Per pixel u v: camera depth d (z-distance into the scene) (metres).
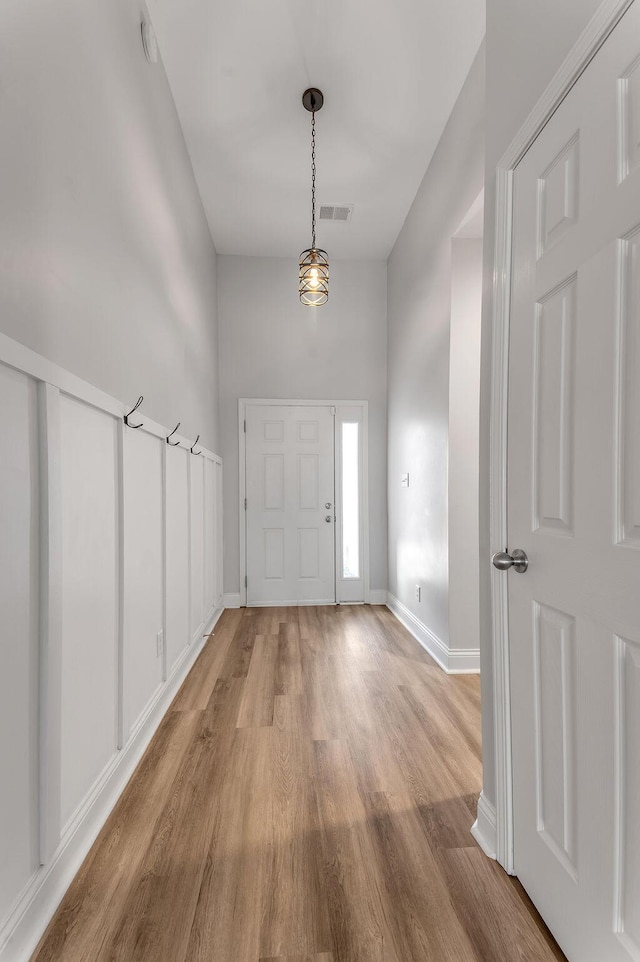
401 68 2.49
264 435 4.59
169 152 2.60
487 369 1.49
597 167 0.95
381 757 1.95
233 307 4.57
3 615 1.04
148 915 1.21
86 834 1.43
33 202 1.18
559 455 1.10
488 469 1.49
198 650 3.23
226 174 3.36
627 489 0.88
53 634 1.23
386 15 2.20
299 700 2.49
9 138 1.08
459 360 2.89
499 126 1.41
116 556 1.74
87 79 1.51
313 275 3.11
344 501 4.66
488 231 1.48
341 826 1.54
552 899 1.13
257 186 3.50
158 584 2.28
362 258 4.64
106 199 1.67
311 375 4.63
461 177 2.68
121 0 1.84
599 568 0.95
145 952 1.12
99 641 1.58
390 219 3.96
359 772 1.84
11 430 1.07
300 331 4.62
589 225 0.98
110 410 1.65
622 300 0.88
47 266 1.25
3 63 1.06
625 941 0.88
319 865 1.38
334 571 4.64
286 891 1.29
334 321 4.64
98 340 1.60
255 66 2.48
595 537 0.96
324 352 4.64
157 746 2.03
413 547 3.69
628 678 0.87
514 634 1.31
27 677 1.13
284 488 4.61
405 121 2.88
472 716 2.31
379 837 1.49
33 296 1.18
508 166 1.34
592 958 0.97
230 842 1.47
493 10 1.44
